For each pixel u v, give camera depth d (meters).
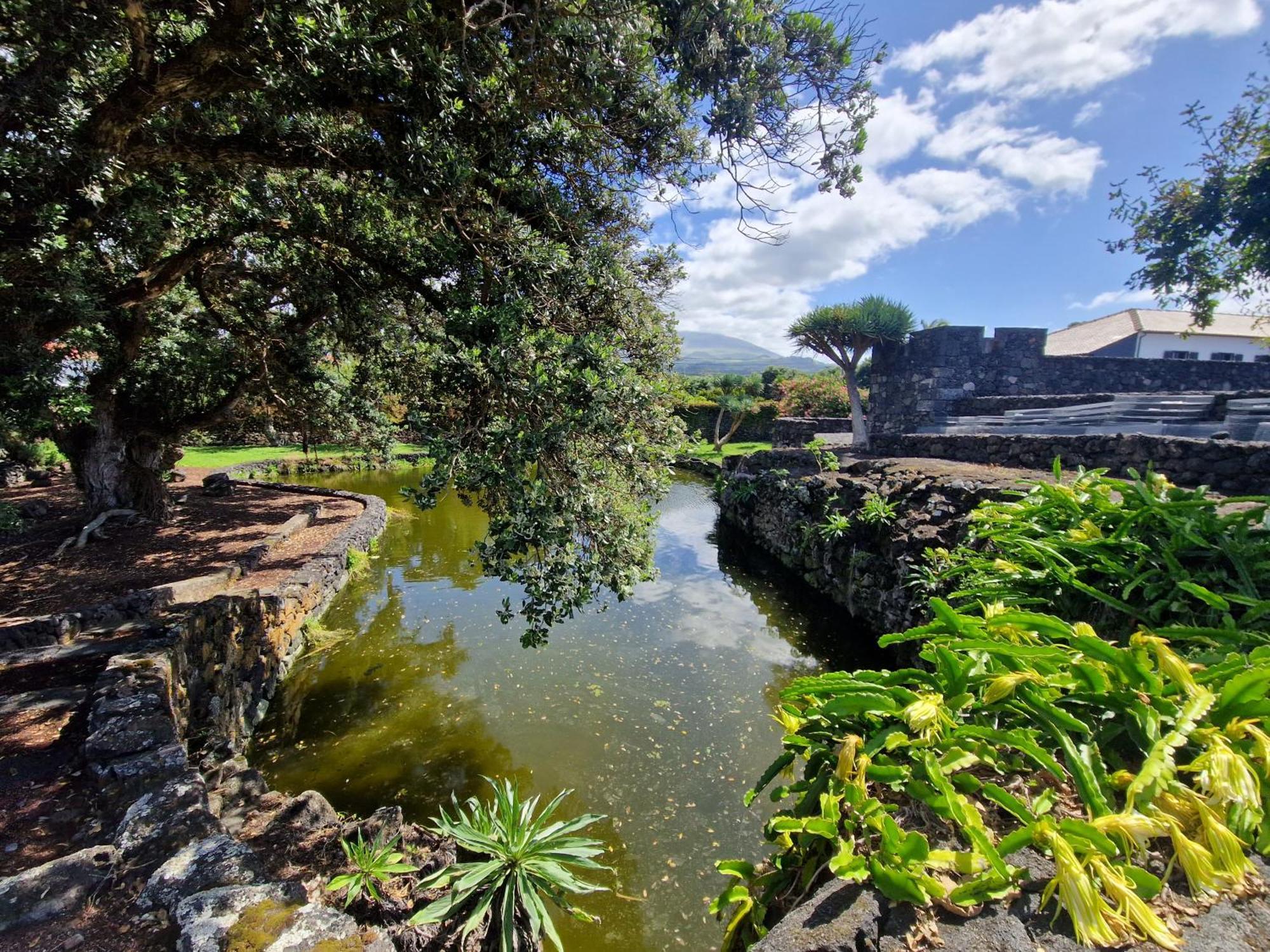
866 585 6.97
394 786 4.49
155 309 7.85
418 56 3.08
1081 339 21.19
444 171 3.27
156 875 2.08
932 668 5.12
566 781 4.49
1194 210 5.33
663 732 5.12
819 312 16.05
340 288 5.75
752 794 2.05
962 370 13.14
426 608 8.19
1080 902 1.19
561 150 3.76
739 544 12.02
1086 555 2.87
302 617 7.04
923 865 1.37
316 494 14.52
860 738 1.75
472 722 5.32
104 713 3.38
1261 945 1.15
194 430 10.92
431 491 3.12
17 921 1.92
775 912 1.66
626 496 4.00
